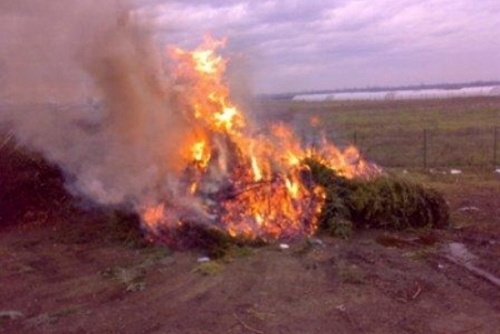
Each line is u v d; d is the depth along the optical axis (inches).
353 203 412.5
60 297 309.7
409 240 393.1
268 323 273.1
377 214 413.1
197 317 280.7
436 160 814.5
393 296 301.6
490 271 336.5
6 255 379.2
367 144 1015.6
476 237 400.2
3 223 446.9
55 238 412.8
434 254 364.2
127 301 301.9
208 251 365.1
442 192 557.6
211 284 318.7
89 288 320.5
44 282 331.9
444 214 426.3
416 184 430.0
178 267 344.5
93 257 369.4
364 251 367.9
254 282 319.9
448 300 296.8
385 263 347.9
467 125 1406.3
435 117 1763.0
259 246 375.6
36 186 470.0
